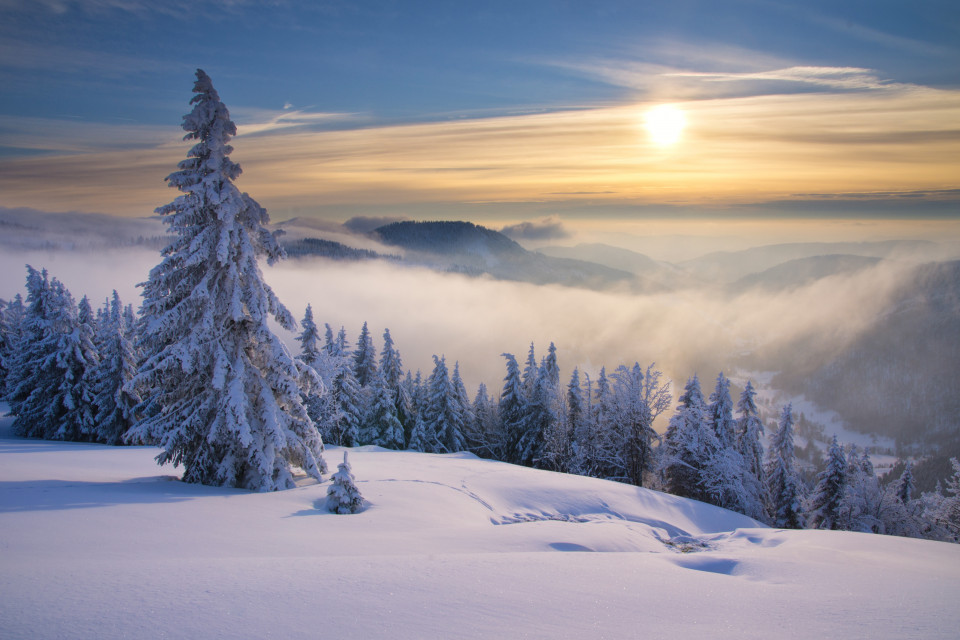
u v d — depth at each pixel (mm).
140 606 4848
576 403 44156
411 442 46594
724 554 8984
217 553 8805
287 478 17188
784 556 8742
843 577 7242
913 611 5477
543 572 6656
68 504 12258
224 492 15828
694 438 32719
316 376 18641
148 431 16906
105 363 38469
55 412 38938
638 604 5504
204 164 16672
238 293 17156
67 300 40219
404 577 6117
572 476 24109
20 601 4883
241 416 16516
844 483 33000
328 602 5113
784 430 36500
